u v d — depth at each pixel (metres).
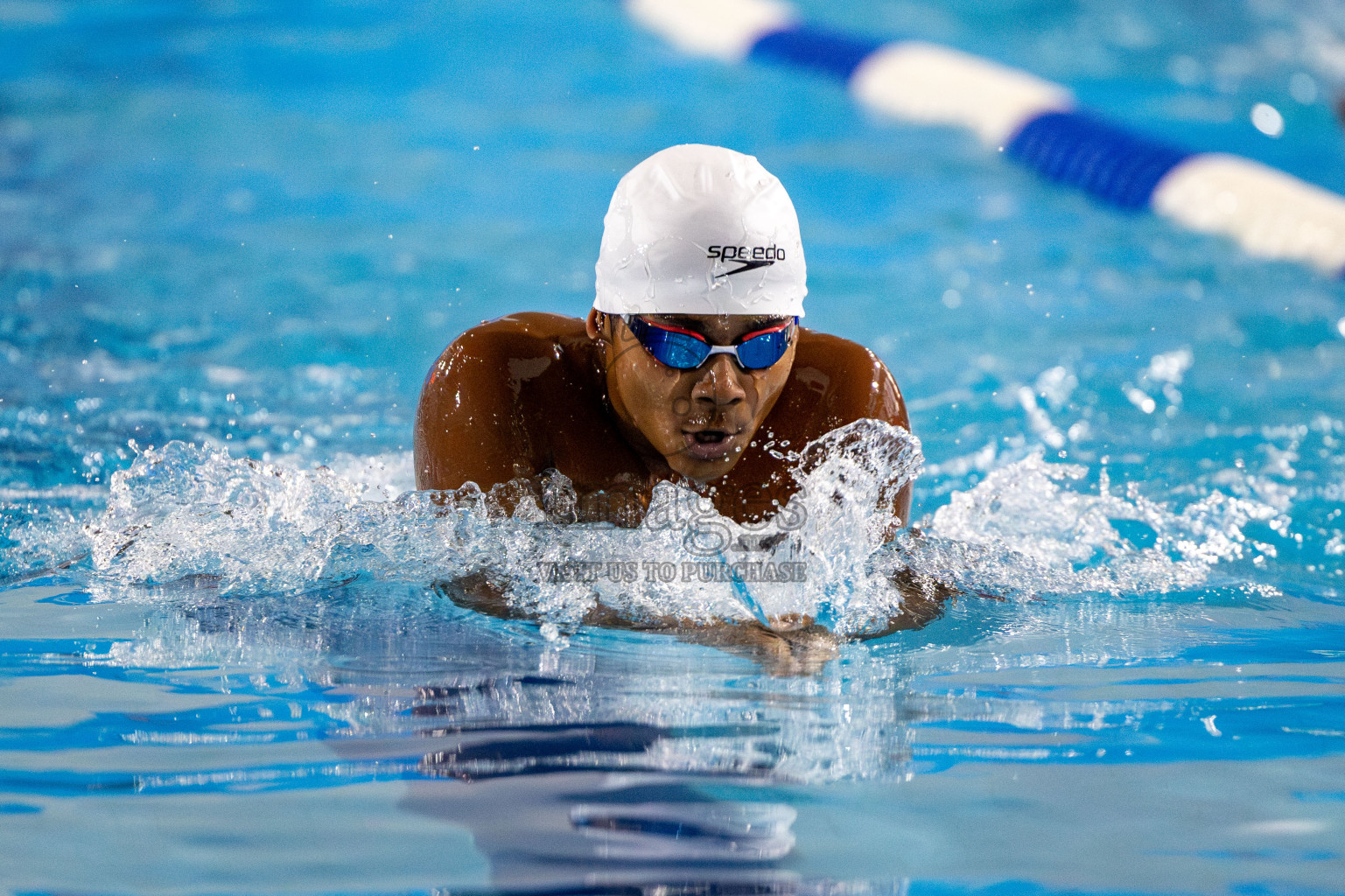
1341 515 8.86
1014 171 22.12
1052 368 12.60
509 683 5.56
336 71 26.05
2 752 4.84
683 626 6.24
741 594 6.54
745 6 31.64
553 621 6.28
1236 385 12.07
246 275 15.02
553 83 26.03
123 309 13.59
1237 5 31.84
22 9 30.28
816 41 28.89
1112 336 13.72
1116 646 6.29
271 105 23.66
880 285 15.59
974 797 4.53
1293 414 11.20
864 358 7.45
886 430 7.13
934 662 5.98
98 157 20.17
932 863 4.06
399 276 15.19
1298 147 22.80
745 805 4.45
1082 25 31.14
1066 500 8.56
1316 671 5.96
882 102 26.05
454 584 6.68
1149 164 20.75
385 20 30.16
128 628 6.25
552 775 4.65
